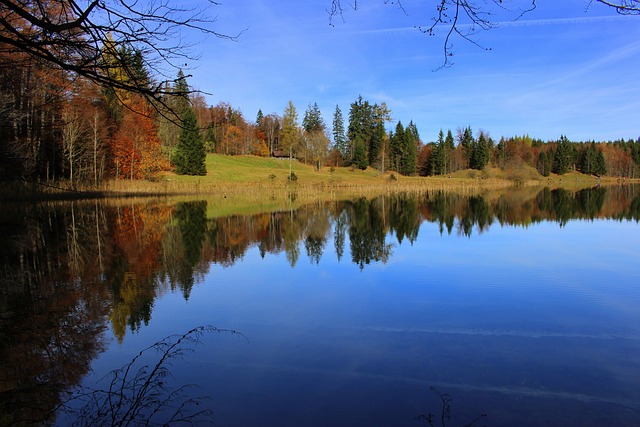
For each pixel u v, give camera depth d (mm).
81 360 6234
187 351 6594
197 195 44000
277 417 4852
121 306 8773
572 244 16703
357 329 7621
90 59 3404
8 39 3141
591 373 6055
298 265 13000
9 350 6523
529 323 8039
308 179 64688
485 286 10570
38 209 25844
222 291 10008
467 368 6160
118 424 4562
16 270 11734
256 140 89750
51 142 30453
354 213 29062
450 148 95625
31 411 4820
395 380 5762
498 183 74188
